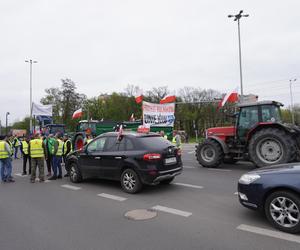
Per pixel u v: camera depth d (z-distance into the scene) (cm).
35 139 958
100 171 809
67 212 584
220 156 1095
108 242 429
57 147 994
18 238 457
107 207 612
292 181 432
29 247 423
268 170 477
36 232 480
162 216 539
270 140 959
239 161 1325
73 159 902
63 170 1216
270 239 420
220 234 444
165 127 1616
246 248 394
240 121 1104
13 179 1023
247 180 483
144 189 769
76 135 1841
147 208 594
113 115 5875
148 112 1578
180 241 424
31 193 775
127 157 733
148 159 697
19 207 634
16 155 1858
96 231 473
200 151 1155
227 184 802
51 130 2495
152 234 454
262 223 484
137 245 415
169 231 464
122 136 779
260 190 462
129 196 700
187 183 829
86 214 567
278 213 453
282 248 390
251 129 1016
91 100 6191
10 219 552
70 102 5719
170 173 732
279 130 952
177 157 772
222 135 1148
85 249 409
